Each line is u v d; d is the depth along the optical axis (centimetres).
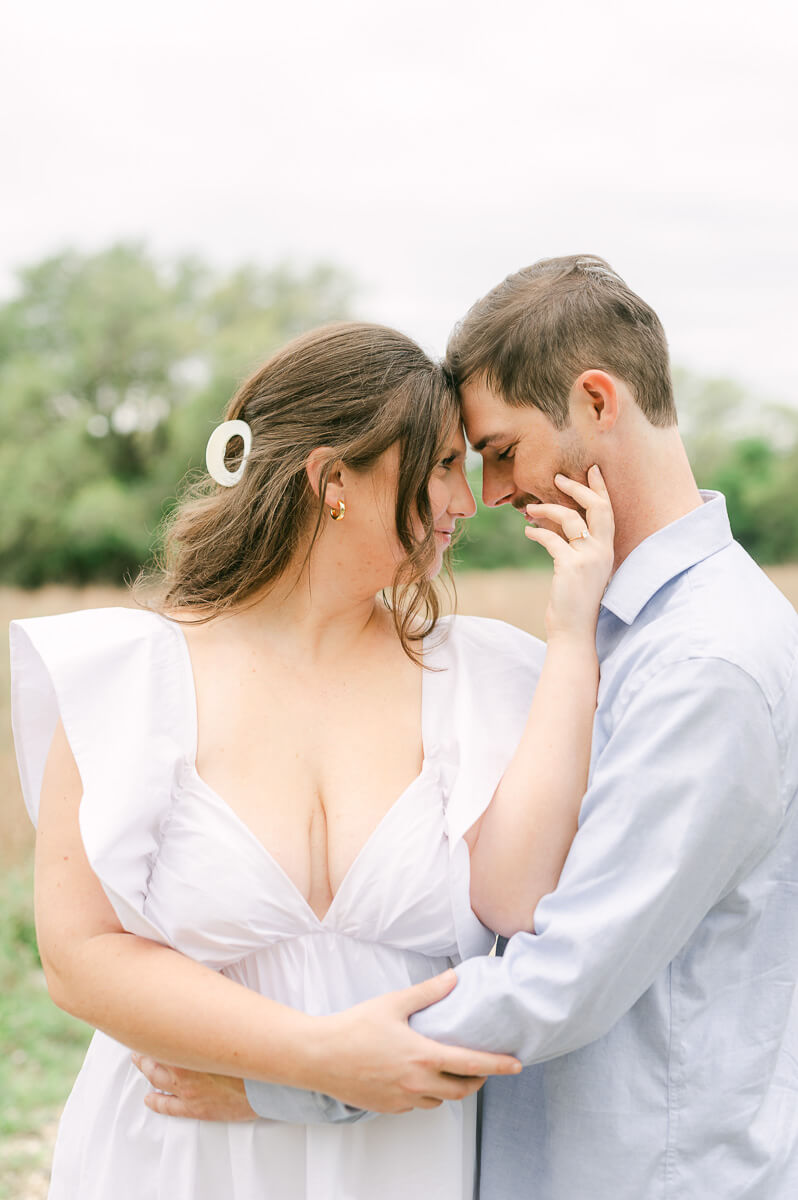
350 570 158
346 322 160
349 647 163
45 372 2430
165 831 146
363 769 153
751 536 2238
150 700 149
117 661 151
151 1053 140
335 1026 134
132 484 2375
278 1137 145
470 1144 154
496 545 1820
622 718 144
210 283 2706
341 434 152
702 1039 144
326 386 153
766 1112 150
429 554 155
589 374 152
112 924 144
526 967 135
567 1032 134
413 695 162
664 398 159
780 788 140
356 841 149
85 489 2303
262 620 161
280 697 156
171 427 2386
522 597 1170
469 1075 134
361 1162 145
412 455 151
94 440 2394
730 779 134
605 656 159
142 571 178
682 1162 143
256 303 2698
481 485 168
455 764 155
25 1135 339
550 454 158
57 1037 400
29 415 2425
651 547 154
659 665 141
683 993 144
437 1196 146
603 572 154
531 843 145
